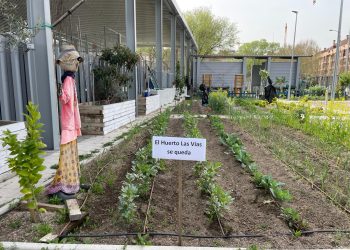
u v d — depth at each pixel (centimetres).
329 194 436
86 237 308
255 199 418
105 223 340
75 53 386
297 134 889
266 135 851
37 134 325
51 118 638
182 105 1738
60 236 303
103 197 410
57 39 904
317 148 716
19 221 335
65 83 386
